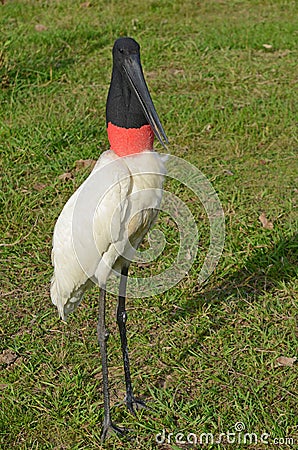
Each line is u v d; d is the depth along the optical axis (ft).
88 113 50.80
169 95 53.06
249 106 50.80
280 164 44.45
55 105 51.83
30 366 30.09
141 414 27.50
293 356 29.91
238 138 47.29
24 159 45.27
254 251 36.22
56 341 31.58
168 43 61.67
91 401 28.35
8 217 39.60
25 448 26.32
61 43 61.52
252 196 41.14
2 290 34.76
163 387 28.91
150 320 32.27
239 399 27.91
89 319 32.86
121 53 24.86
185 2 72.02
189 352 30.42
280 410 27.22
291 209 39.68
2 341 31.65
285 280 34.30
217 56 59.57
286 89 53.67
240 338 31.04
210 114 49.93
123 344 27.40
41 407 28.04
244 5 71.36
